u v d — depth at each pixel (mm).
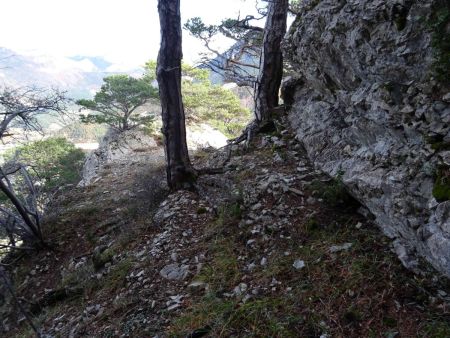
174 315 3896
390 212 3537
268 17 8492
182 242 5340
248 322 3420
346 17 4148
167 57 6629
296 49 6000
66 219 8461
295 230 4523
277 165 6469
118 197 9344
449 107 2859
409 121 3309
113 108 24062
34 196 7762
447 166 2824
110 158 16938
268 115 8562
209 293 3951
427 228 2990
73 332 4398
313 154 5863
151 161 13367
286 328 3223
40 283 6645
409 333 2873
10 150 13906
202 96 22656
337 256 3857
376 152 4012
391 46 3455
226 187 6359
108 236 7156
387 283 3355
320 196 4898
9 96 6371
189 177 7176
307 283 3652
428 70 3084
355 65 4281
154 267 4969
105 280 5324
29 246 7707
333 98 5875
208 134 20125
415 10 3123
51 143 19688
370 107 3998
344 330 3072
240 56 11680
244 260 4426
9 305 6273
